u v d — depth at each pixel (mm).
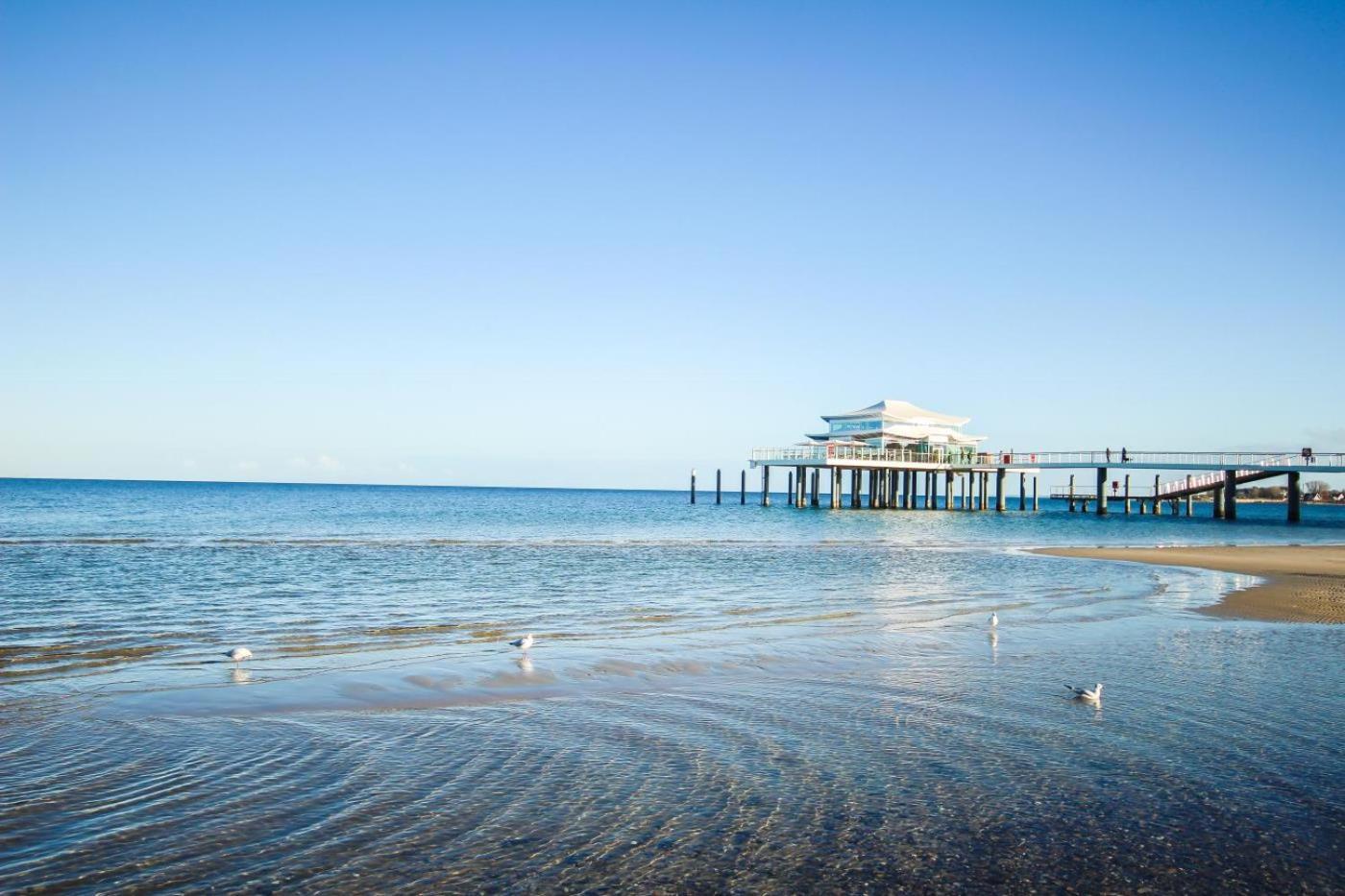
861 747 10039
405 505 107062
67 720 10609
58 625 17734
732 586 26062
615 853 7211
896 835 7668
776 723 10945
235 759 9305
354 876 6715
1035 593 24500
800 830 7738
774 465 83125
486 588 25078
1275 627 18859
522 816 7910
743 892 6609
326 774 8883
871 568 32250
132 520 59281
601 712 11383
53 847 7078
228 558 32625
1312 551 40969
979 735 10570
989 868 7102
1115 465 73125
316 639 16609
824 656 15078
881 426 83000
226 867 6809
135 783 8539
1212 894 6777
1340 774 9375
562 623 18688
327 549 37469
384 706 11539
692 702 11922
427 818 7820
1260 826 8000
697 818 7945
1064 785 8938
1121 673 13938
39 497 103875
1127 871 7109
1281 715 11578
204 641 16266
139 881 6562
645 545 42750
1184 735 10672
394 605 21391
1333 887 6918
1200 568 32844
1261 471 73812
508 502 134875
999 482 87062
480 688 12594
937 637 17094
